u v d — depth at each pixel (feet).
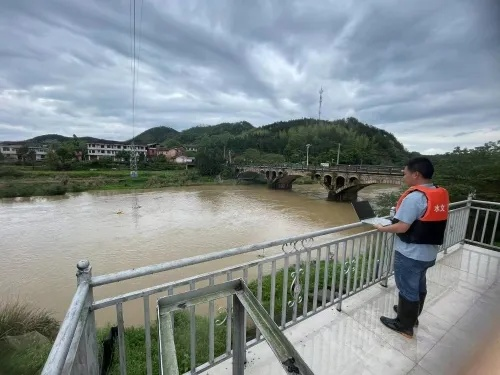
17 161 215.10
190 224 75.41
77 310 4.10
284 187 162.50
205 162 207.21
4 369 14.49
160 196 131.13
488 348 8.21
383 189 151.02
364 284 12.13
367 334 9.16
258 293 8.26
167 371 3.38
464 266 14.30
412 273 8.53
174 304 4.25
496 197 24.61
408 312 8.81
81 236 64.23
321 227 72.33
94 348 5.53
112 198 123.85
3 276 43.19
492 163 26.40
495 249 16.46
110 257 51.47
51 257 51.11
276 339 3.74
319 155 236.22
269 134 367.25
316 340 8.87
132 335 19.79
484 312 10.12
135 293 6.07
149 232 67.67
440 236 8.37
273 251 51.72
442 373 7.50
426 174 8.29
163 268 5.95
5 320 18.99
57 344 3.23
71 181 155.33
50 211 93.66
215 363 7.77
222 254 6.91
